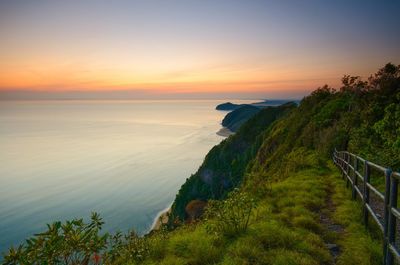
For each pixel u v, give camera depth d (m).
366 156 16.88
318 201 9.90
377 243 6.19
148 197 151.25
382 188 11.79
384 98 27.98
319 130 33.84
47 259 3.99
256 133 117.19
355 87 38.88
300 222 7.55
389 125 16.41
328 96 51.09
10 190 168.62
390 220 4.69
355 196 9.75
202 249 6.10
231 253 5.89
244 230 6.95
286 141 45.78
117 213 127.38
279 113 122.88
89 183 182.38
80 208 135.50
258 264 5.46
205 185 107.19
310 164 18.91
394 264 5.13
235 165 100.69
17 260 3.82
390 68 33.00
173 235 7.75
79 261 4.54
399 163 14.08
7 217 123.75
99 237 4.54
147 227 110.56
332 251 6.22
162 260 5.92
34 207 137.38
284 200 9.84
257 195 11.13
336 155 19.14
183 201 108.38
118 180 188.62
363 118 26.22
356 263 5.47
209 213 7.65
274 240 6.41
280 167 23.80
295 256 5.61
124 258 6.10
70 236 4.33
